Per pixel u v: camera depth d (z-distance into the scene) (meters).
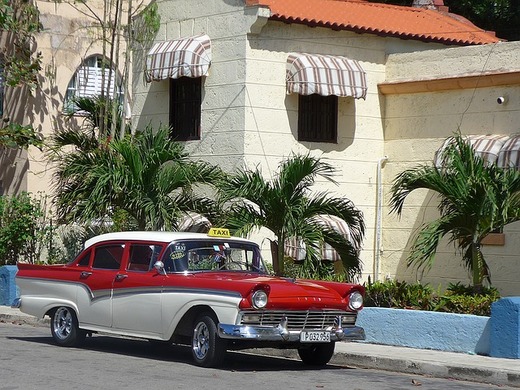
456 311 15.59
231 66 21.06
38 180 25.80
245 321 12.53
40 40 25.89
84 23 26.56
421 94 21.92
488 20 34.06
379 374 13.34
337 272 21.36
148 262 13.87
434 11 25.67
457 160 15.91
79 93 26.47
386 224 22.36
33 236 23.19
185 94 22.25
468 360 13.72
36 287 15.41
